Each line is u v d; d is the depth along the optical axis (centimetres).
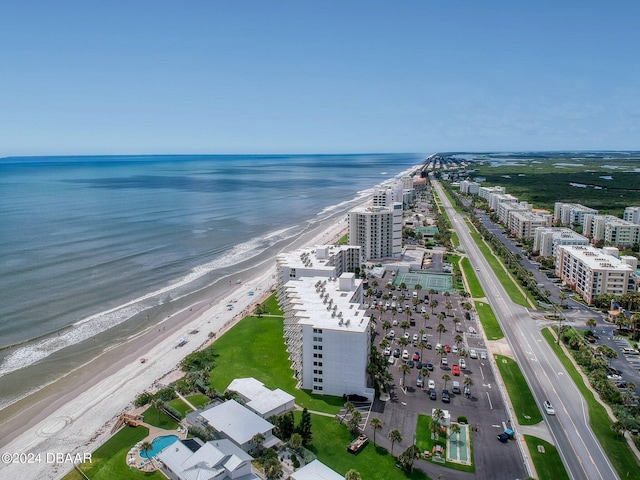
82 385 14600
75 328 18938
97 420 12731
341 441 11619
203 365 15575
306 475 9788
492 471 10562
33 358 16412
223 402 12862
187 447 10581
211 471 9719
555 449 11375
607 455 11175
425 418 12588
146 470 10506
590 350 16075
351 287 17412
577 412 12925
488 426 12256
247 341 17600
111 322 19612
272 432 11694
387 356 16325
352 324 13900
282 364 15838
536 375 14975
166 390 13612
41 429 12344
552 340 17625
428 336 18012
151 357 16438
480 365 15625
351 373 13625
